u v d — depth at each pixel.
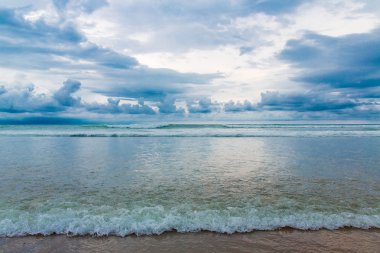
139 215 5.63
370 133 28.95
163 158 13.31
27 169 10.59
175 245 4.64
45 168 10.80
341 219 5.52
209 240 4.80
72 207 6.23
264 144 19.84
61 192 7.46
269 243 4.70
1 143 20.33
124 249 4.50
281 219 5.52
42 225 5.20
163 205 6.38
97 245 4.61
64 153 15.05
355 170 10.41
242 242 4.73
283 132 30.80
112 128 40.62
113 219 5.42
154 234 4.99
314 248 4.54
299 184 8.34
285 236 4.93
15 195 7.18
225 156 13.97
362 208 6.21
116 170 10.44
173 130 36.34
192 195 7.19
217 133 29.56
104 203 6.53
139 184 8.34
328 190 7.69
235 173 9.87
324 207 6.27
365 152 15.40
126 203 6.52
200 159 13.02
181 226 5.21
